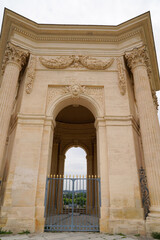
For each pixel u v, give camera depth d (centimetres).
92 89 1462
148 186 1095
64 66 1509
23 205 1061
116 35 1617
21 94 1425
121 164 1184
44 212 1077
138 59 1445
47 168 1189
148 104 1285
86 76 1491
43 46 1595
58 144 2494
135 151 1221
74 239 869
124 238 901
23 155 1185
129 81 1573
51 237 904
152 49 1709
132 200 1092
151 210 1026
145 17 1502
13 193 1084
